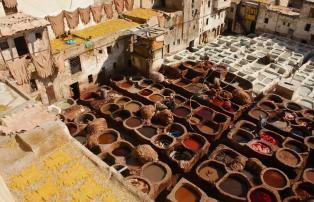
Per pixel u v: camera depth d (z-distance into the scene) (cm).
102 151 2509
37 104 1705
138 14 3956
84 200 1235
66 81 3222
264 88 3428
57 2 3244
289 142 2681
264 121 2847
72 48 3114
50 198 1241
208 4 4650
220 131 2812
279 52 4216
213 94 3272
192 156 2536
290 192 2223
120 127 2930
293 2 5378
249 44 4459
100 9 3691
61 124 1609
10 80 2131
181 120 2939
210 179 2297
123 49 3725
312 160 2659
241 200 2114
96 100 3250
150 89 3403
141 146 2475
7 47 2578
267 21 4891
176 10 4216
